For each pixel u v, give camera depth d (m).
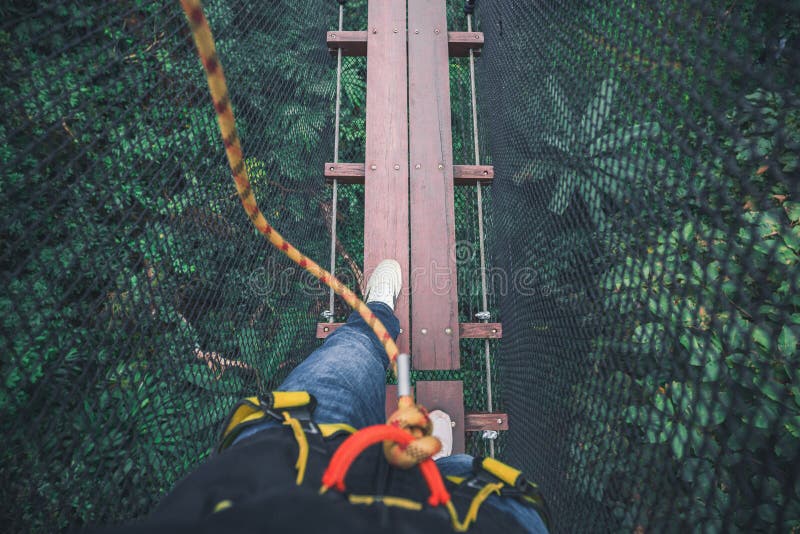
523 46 2.09
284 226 2.41
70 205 1.31
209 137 1.78
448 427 2.03
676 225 0.89
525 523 0.58
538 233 1.88
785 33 0.65
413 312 2.16
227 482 0.49
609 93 1.23
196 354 1.61
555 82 1.68
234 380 1.72
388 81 2.46
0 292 0.90
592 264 1.33
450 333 2.15
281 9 2.56
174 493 0.48
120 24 1.29
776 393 0.69
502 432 2.48
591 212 1.33
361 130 3.97
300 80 2.86
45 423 0.95
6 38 1.50
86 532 0.37
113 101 1.21
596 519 1.17
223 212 1.85
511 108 2.29
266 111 2.40
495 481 0.61
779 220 0.69
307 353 2.33
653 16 0.97
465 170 2.42
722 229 0.77
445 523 0.49
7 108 0.99
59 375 1.07
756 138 0.70
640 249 1.04
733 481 0.74
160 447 1.28
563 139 1.58
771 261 0.70
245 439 0.59
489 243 2.83
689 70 0.85
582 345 1.38
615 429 1.11
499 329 2.25
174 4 1.49
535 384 1.87
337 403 0.84
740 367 0.74
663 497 0.89
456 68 3.36
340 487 0.48
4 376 0.89
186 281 1.56
